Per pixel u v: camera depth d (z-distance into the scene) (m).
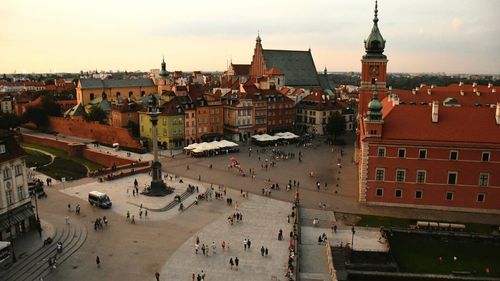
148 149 157.00
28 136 180.25
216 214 91.19
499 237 77.56
